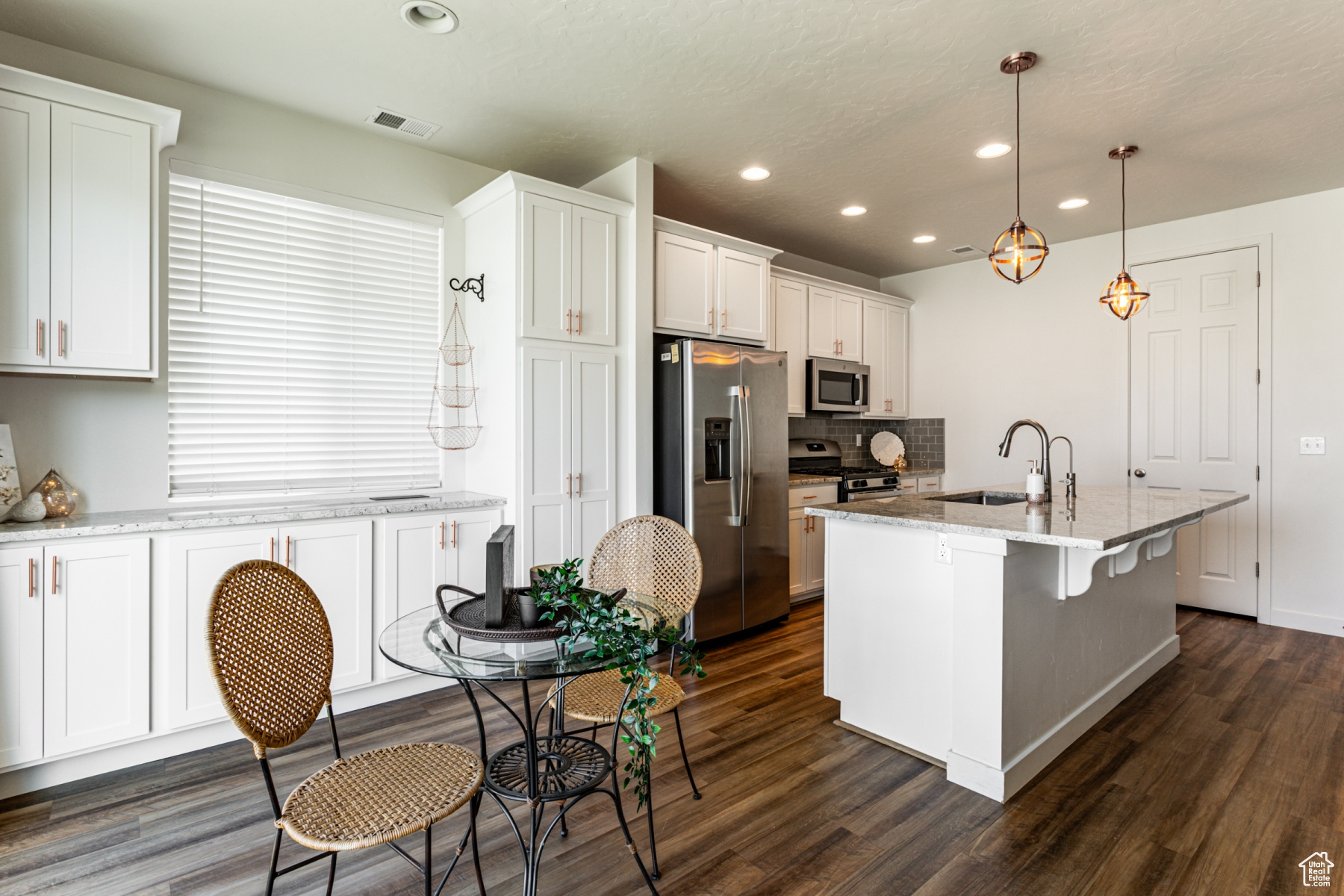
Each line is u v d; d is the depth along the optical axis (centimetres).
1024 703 220
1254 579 404
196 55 245
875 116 289
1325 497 379
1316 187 371
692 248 375
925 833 190
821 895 164
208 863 176
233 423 282
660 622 173
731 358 370
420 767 148
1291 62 244
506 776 174
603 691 193
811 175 356
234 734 247
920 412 567
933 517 231
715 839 187
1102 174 354
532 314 304
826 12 217
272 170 286
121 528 217
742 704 282
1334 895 163
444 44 237
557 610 160
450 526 290
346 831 124
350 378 312
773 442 394
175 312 267
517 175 296
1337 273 374
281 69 255
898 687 242
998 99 274
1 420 232
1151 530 211
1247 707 277
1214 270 416
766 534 388
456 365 339
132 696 220
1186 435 427
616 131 305
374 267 318
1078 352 474
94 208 223
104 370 225
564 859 179
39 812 199
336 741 158
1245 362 405
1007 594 209
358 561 268
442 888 162
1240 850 181
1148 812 200
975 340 531
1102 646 273
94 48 240
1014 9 214
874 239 475
